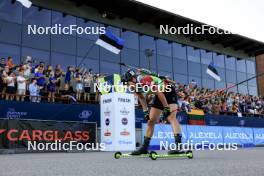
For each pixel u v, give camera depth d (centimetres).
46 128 1123
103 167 421
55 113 1277
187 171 352
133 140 1229
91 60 1827
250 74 2708
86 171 368
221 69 2497
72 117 1319
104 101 1238
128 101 1223
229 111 1972
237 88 2589
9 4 1591
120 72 1931
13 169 404
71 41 1767
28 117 1209
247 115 2128
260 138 1789
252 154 815
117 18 1975
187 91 1827
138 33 2061
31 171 374
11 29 1577
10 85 1233
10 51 1561
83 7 1842
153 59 2106
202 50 2391
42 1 1692
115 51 1552
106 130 1222
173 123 647
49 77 1365
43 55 1661
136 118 1477
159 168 394
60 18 1753
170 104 645
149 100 988
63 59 1727
